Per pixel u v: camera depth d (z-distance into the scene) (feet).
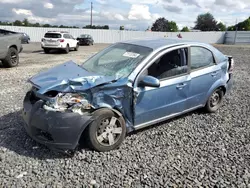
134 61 13.30
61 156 11.50
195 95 15.74
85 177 10.06
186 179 10.11
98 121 11.48
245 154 12.25
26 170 10.39
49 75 12.59
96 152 11.84
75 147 11.37
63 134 10.88
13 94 21.48
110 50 15.42
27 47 85.30
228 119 16.75
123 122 12.33
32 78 12.70
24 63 42.50
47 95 11.37
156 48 13.92
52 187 9.42
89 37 114.42
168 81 13.88
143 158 11.59
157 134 14.12
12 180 9.71
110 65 13.74
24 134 13.50
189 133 14.42
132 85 12.36
